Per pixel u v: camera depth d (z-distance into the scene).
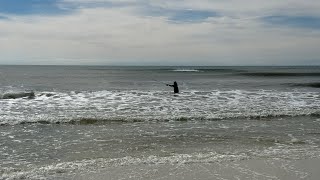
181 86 32.19
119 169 7.57
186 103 18.88
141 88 29.31
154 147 9.69
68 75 58.09
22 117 13.95
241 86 31.88
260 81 40.06
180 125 13.05
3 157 8.57
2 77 49.19
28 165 7.94
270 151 9.22
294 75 56.72
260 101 19.91
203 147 9.69
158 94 22.95
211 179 6.98
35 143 10.06
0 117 13.92
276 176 7.17
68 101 19.22
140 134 11.39
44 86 31.05
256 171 7.49
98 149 9.45
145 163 8.02
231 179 6.99
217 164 7.98
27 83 35.44
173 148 9.58
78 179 6.92
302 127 12.77
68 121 13.34
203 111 16.14
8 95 20.62
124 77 51.59
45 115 14.55
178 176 7.15
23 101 18.97
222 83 36.59
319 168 7.73
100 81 40.03
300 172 7.44
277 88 29.39
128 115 14.79
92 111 15.91
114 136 11.07
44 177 7.00
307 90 27.33
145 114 15.17
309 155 8.81
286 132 11.83
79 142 10.23
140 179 6.95
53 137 10.88
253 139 10.70
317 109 16.81
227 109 16.77
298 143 10.23
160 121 13.83
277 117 14.94
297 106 18.00
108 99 20.25
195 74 64.88
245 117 14.67
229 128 12.48
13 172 7.29
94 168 7.62
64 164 7.86
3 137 10.77
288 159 8.43
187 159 8.35
